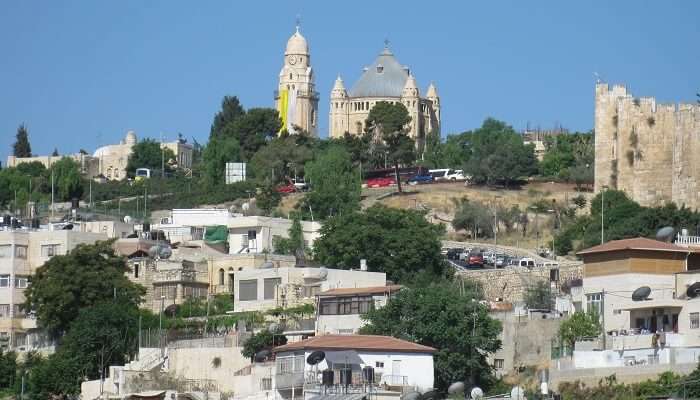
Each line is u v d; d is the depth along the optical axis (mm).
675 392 190375
